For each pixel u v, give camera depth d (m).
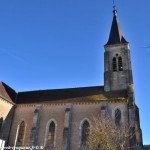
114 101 39.12
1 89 45.25
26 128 41.62
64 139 36.97
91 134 32.56
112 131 31.97
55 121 40.56
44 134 39.88
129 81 43.97
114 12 57.88
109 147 29.91
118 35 51.66
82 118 39.28
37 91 49.88
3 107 42.72
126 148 32.62
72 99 42.66
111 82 44.94
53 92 47.69
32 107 43.69
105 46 50.12
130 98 38.62
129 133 33.91
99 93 43.31
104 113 37.34
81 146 36.78
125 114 37.41
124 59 46.97
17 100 47.81
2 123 41.97
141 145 37.59
